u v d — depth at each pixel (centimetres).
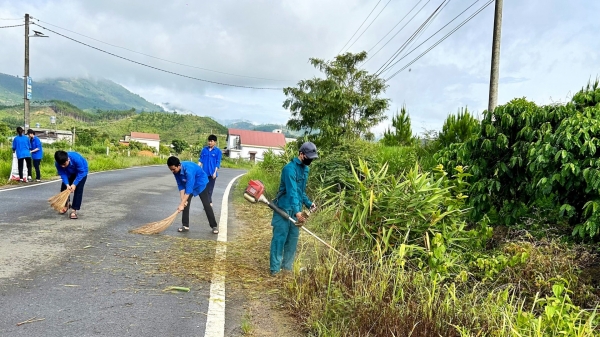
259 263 520
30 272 427
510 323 305
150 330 323
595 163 426
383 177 513
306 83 1384
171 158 638
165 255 525
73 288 395
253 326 347
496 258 461
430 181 530
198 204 982
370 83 1454
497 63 942
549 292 411
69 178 720
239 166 4600
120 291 397
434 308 348
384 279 385
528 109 547
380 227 476
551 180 460
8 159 1582
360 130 1373
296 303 382
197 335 322
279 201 487
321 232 650
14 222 643
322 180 850
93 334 309
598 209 419
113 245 552
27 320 322
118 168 2080
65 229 619
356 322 339
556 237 501
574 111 500
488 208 575
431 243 457
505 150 579
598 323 351
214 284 436
